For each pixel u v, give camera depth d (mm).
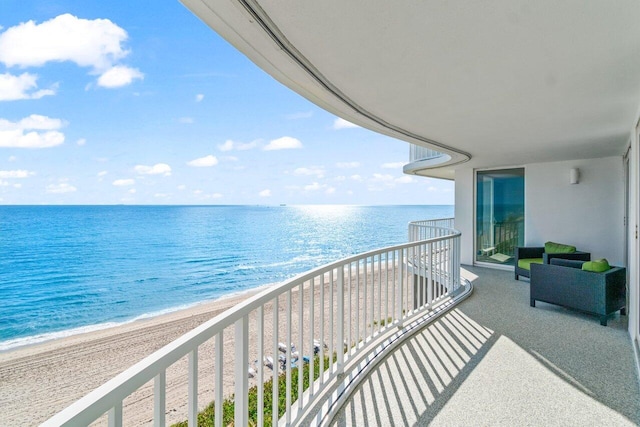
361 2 1449
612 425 2068
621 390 2449
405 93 2656
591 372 2715
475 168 7559
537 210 6668
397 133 4031
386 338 3279
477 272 6844
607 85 2465
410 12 1530
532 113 3182
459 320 3957
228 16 1596
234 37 1819
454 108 3041
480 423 2084
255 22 1631
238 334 1482
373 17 1574
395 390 2455
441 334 3523
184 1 1529
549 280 4320
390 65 2137
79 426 757
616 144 4715
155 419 1009
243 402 1481
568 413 2188
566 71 2219
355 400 2332
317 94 2730
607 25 1639
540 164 6629
